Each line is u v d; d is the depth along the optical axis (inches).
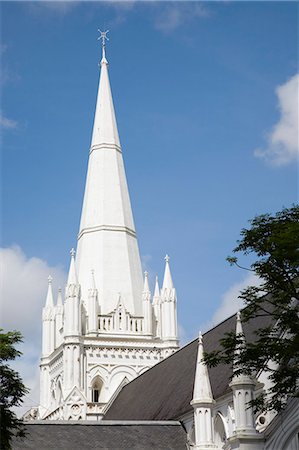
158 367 3782.0
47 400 4542.3
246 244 1955.0
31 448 2746.1
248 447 2303.2
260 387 2380.7
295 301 2106.3
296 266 1881.2
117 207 4638.3
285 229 1904.5
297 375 1881.2
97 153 4781.0
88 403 4170.8
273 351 1887.3
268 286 1940.2
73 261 4409.5
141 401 3595.0
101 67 4982.8
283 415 2320.4
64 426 2891.2
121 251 4539.9
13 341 2137.1
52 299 4768.7
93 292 4392.2
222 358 1993.1
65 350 4276.6
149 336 4387.3
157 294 4505.4
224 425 2682.1
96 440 2842.0
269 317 2706.7
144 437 2883.9
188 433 2901.1
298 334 1881.2
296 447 2315.5
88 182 4746.6
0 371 2119.8
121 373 4306.1
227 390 2669.8
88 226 4606.3
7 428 2217.0
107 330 4365.2
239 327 2283.5
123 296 4439.0
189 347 3499.0
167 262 4554.6
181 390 3157.0
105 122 4845.0
